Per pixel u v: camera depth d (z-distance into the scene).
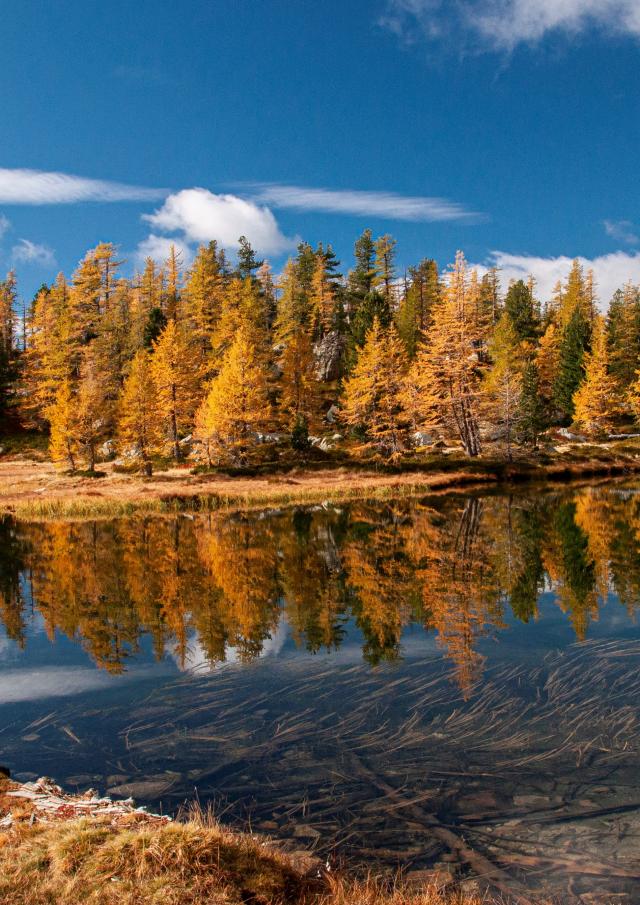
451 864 4.93
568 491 41.59
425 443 63.38
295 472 53.06
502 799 5.88
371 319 71.19
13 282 96.56
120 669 10.45
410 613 13.58
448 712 8.06
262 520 31.61
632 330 86.25
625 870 4.79
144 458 53.94
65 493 44.84
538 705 8.23
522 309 92.19
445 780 6.27
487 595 15.08
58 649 11.74
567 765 6.55
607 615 13.03
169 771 6.64
